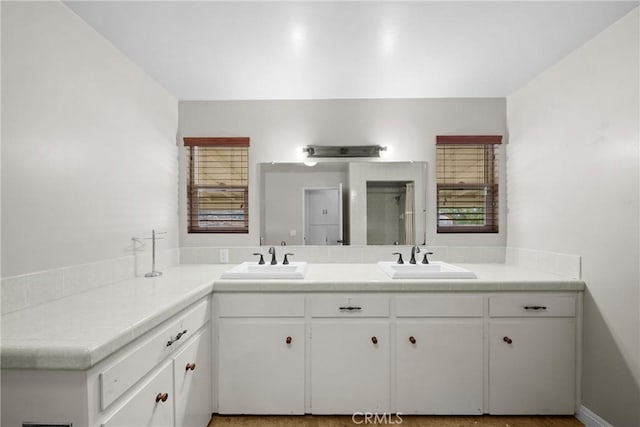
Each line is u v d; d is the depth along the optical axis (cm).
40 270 136
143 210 212
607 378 169
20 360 91
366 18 160
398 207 259
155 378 127
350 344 188
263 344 188
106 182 176
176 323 144
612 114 165
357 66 208
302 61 202
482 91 247
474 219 259
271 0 146
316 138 261
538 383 188
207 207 261
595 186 175
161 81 228
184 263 258
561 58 199
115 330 105
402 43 182
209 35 174
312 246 258
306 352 188
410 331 188
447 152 259
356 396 188
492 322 188
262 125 260
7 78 122
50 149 140
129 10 152
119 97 187
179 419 146
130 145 198
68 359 90
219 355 187
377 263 255
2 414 94
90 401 93
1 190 120
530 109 229
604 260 170
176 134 256
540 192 219
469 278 193
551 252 209
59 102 145
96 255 169
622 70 159
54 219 143
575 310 187
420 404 188
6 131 121
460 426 182
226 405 187
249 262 248
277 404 188
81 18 158
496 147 258
